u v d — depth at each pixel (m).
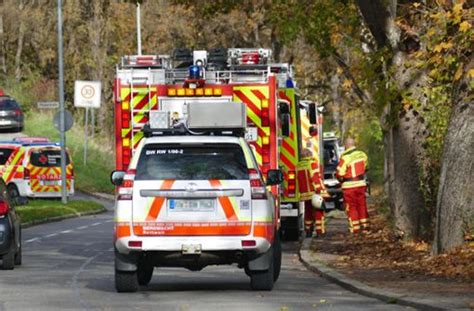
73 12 109.94
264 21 91.69
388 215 48.22
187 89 36.59
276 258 28.92
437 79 31.72
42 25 116.69
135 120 36.84
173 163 26.23
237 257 26.36
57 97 119.94
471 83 30.23
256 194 26.14
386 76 36.62
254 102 36.72
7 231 33.75
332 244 40.69
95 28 106.56
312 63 93.81
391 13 36.53
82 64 114.19
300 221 47.47
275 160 36.72
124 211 26.06
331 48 63.56
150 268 28.84
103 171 100.69
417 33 36.03
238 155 26.39
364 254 35.78
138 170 26.20
